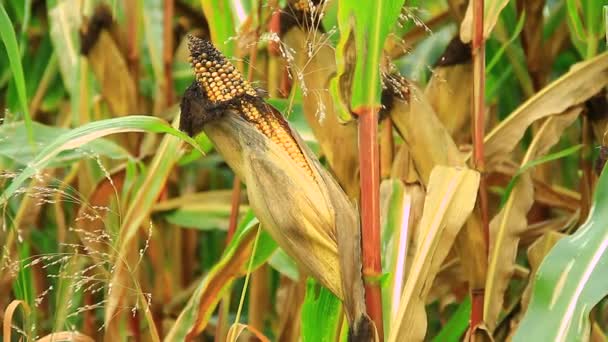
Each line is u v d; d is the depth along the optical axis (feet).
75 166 6.72
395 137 6.23
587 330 5.06
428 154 5.59
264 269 6.30
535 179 6.50
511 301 6.54
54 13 6.46
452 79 5.97
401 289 5.43
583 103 5.98
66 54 6.44
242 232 5.52
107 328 6.15
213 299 5.68
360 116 4.96
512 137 5.95
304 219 5.00
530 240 6.42
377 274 4.97
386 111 5.57
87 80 6.44
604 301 6.21
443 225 5.39
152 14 7.12
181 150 6.01
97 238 5.59
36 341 5.55
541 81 6.53
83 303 6.52
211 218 6.59
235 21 6.23
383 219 5.57
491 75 6.85
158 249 6.72
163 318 6.71
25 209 6.23
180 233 6.93
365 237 4.98
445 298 6.39
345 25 4.94
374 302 4.98
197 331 5.69
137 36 6.50
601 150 5.48
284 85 5.91
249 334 6.33
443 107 5.98
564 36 6.52
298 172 5.01
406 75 7.02
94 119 6.80
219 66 4.98
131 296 6.36
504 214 5.89
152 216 6.64
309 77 5.59
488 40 6.73
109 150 6.20
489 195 6.68
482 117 5.57
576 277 5.13
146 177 6.03
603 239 5.17
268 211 5.01
